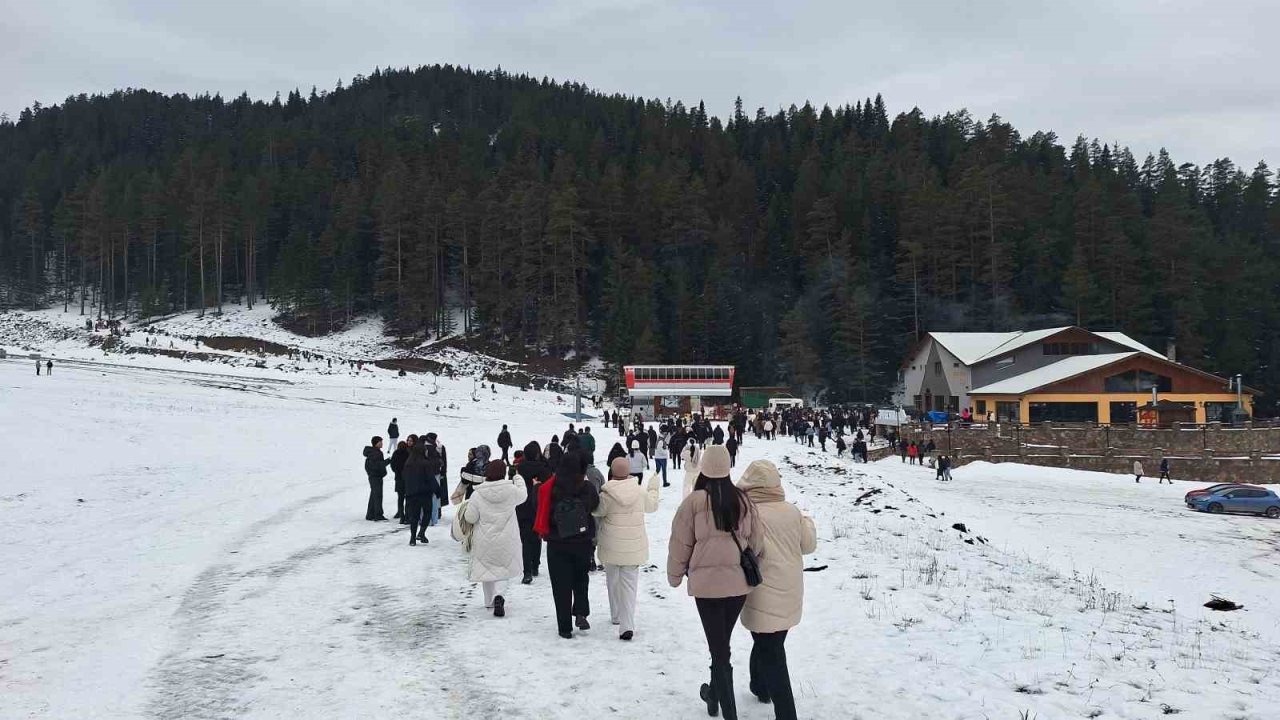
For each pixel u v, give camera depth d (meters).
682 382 75.38
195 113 194.75
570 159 117.69
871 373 83.19
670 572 5.76
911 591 9.91
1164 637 8.32
